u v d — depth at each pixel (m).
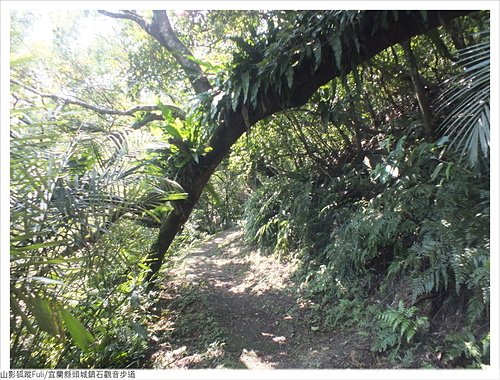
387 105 4.32
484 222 2.12
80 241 1.92
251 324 3.27
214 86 3.59
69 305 2.15
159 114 4.12
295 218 4.26
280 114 4.11
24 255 1.54
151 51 4.93
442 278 2.25
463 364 1.89
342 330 2.74
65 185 2.01
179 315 3.66
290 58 2.70
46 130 2.11
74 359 2.24
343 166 4.47
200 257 6.39
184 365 2.65
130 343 2.76
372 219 2.81
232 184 8.96
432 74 3.72
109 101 4.48
